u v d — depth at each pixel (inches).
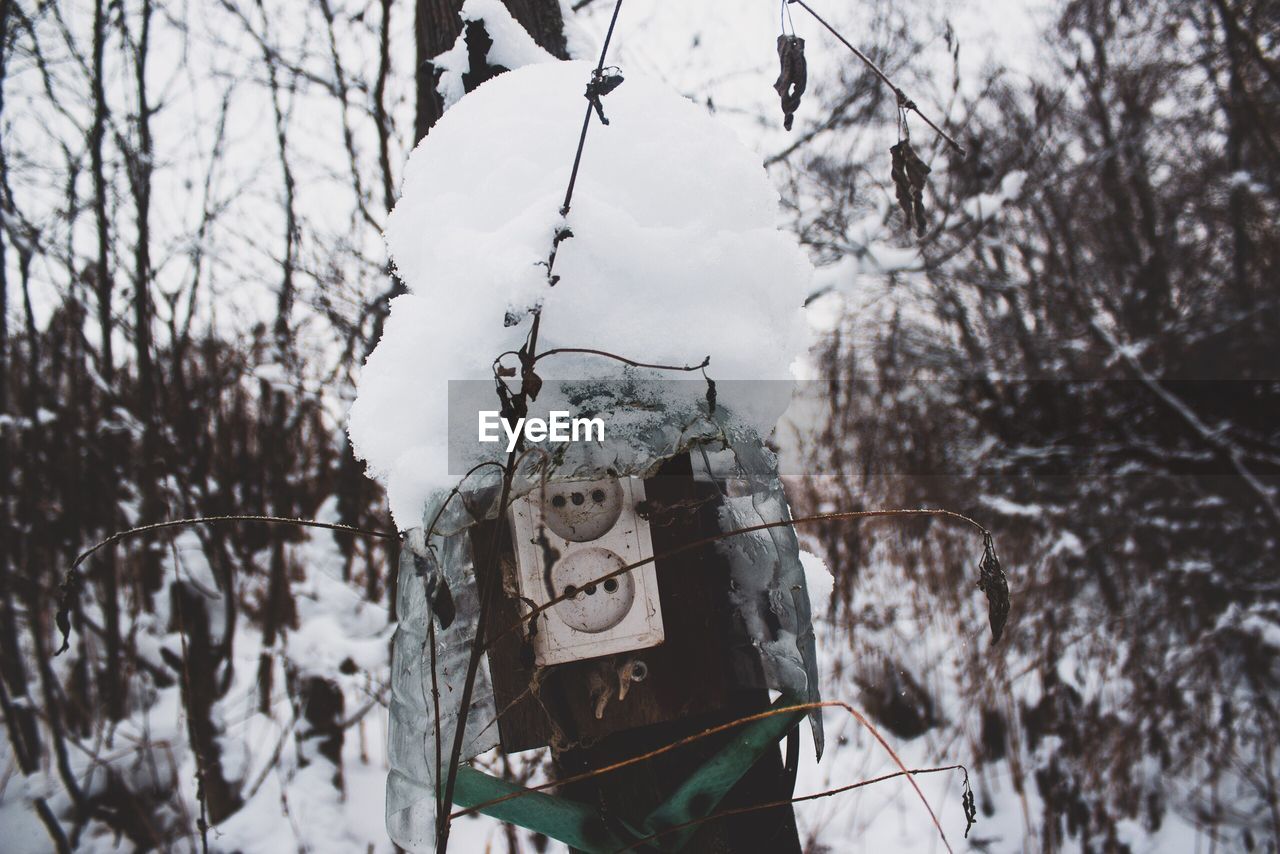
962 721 179.8
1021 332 283.3
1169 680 193.3
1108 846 159.3
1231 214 264.7
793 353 62.4
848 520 251.8
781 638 62.6
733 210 60.1
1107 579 234.7
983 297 292.4
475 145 60.6
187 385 199.3
